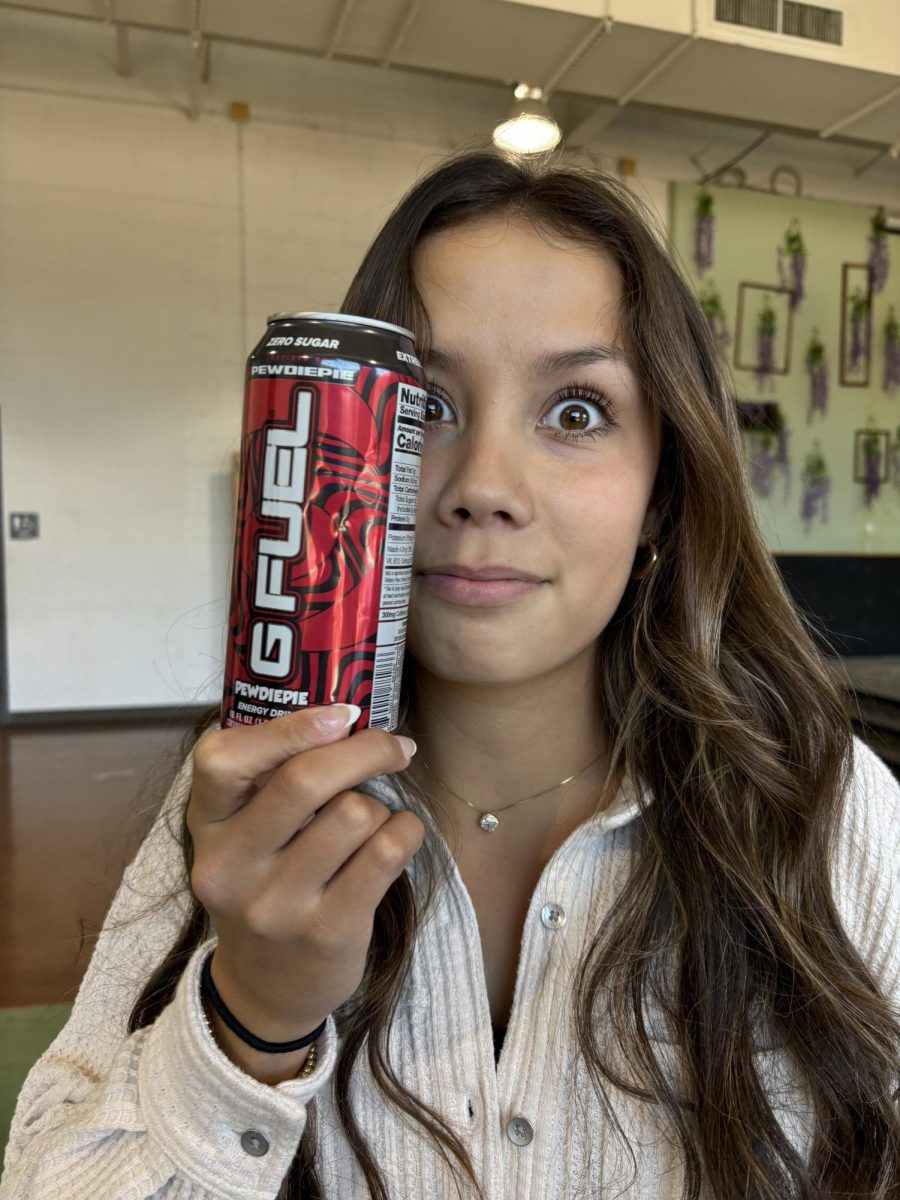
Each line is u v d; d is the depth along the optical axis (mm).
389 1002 579
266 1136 457
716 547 649
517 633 536
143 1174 459
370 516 437
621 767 659
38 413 4102
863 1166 585
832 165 5000
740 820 633
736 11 3205
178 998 481
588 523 538
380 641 449
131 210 4086
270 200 4238
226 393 4305
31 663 4227
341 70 4250
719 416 679
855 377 5098
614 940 598
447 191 556
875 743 2215
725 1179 549
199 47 3436
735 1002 596
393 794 606
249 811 411
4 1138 1342
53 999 1749
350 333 442
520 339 531
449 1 3008
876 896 651
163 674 4375
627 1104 569
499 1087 571
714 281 4859
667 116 4727
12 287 3996
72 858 2477
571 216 555
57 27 3914
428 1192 559
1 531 4125
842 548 5168
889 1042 604
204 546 4367
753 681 697
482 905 664
